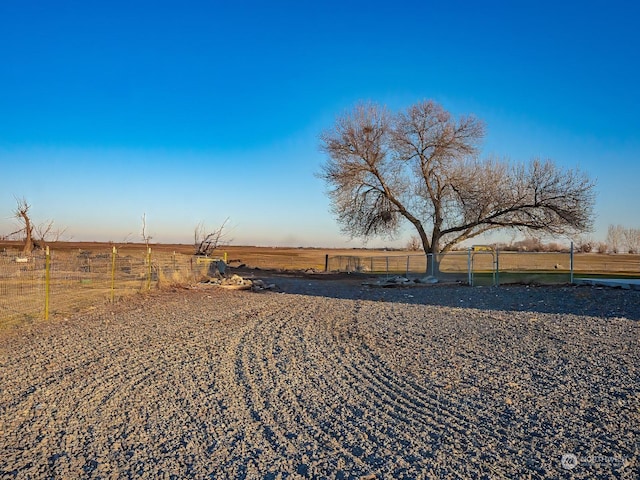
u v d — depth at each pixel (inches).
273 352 373.1
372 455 189.6
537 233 1385.3
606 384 274.7
